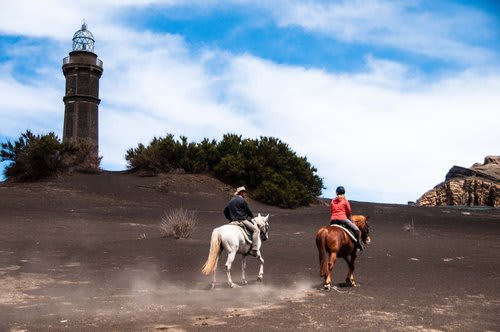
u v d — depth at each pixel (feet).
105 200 103.40
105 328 25.30
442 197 249.96
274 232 76.02
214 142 144.87
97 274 41.78
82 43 185.98
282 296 34.30
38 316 27.99
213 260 36.76
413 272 45.03
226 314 28.63
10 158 120.78
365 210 118.32
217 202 113.29
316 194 137.08
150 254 52.90
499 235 78.43
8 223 70.49
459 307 30.89
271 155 133.39
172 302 32.01
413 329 25.46
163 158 134.72
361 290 36.70
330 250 36.86
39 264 45.32
